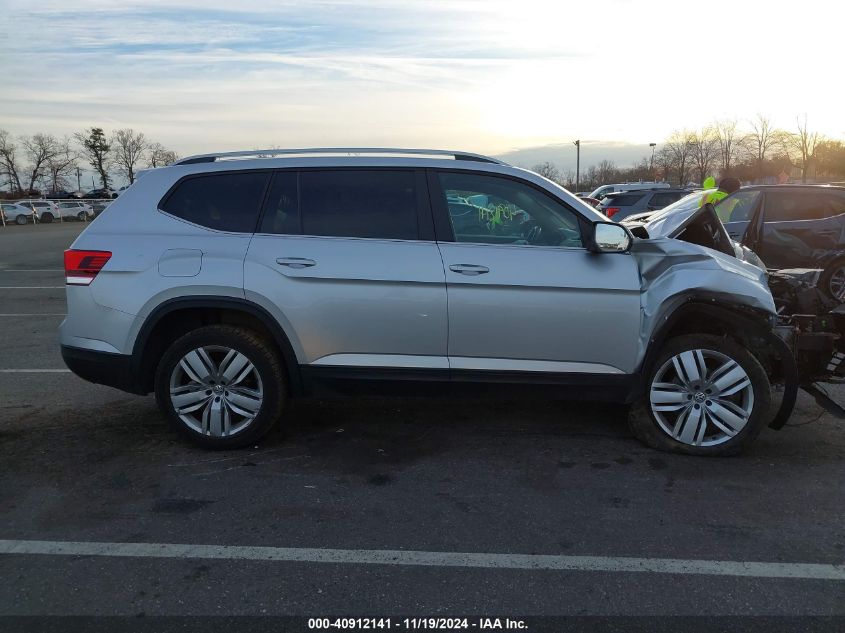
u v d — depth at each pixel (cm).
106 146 8494
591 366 405
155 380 420
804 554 307
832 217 841
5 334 798
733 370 400
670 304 397
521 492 369
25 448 430
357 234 406
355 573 291
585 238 405
